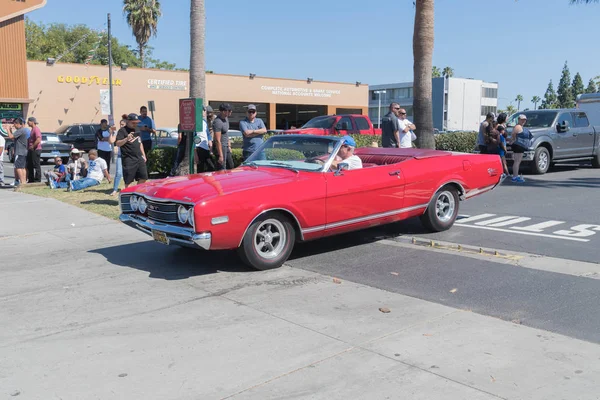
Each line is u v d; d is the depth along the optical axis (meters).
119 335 4.55
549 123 15.58
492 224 8.62
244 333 4.52
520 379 3.66
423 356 4.02
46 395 3.60
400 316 4.82
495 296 5.29
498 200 10.82
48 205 11.00
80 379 3.81
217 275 6.16
